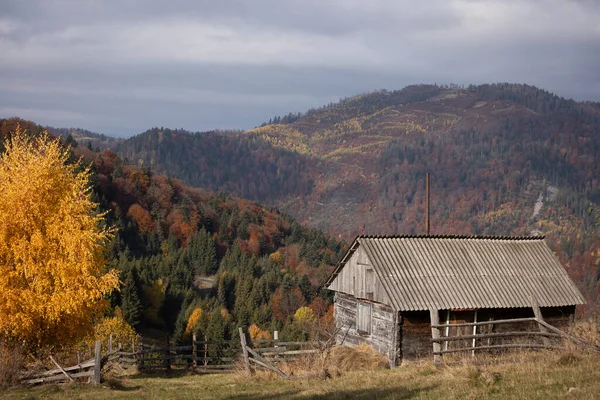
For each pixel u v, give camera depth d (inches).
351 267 1229.1
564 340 844.6
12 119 5319.9
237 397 699.4
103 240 1152.2
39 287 1043.9
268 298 4274.1
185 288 4530.0
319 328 999.0
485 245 1214.3
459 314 1082.1
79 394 736.3
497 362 800.9
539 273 1163.9
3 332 1024.2
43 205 1078.4
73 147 6205.7
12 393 740.0
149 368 1218.0
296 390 724.7
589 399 496.7
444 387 615.8
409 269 1108.5
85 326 1129.4
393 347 1048.8
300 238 6545.3
